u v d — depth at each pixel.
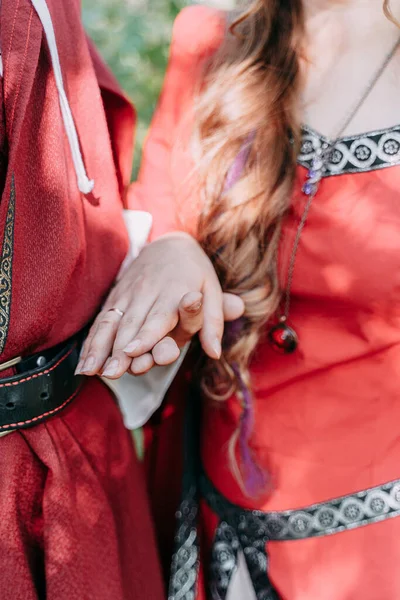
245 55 1.08
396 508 1.04
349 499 1.06
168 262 1.00
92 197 0.99
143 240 1.12
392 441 1.05
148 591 1.04
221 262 1.07
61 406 0.93
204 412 1.20
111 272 1.02
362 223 0.98
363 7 1.00
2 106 0.82
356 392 1.04
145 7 3.27
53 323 0.89
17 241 0.85
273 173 1.03
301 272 1.02
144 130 2.95
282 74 1.04
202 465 1.21
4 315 0.84
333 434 1.06
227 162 1.06
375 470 1.05
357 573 1.05
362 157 0.99
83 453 0.96
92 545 0.93
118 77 3.21
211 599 1.20
